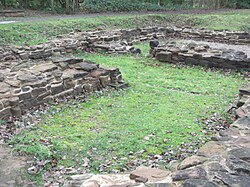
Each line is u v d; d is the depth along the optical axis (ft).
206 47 31.35
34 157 12.00
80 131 14.97
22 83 17.06
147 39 46.14
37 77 18.02
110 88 21.80
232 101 19.97
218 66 28.30
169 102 19.60
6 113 15.60
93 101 19.33
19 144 13.11
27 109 16.92
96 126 15.65
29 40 35.40
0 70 19.44
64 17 50.01
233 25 50.80
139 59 32.45
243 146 9.52
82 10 61.46
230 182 7.19
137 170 8.50
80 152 12.85
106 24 47.98
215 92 21.95
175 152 13.00
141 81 24.36
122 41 40.63
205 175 7.57
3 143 13.20
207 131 15.30
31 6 59.82
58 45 33.19
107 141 13.91
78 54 34.17
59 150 12.88
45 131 14.83
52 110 17.51
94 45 36.04
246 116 12.42
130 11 63.57
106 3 62.34
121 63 30.32
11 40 34.32
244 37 43.62
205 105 19.16
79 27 43.73
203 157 8.68
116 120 16.44
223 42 44.91
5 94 15.92
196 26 52.49
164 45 33.01
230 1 73.41
